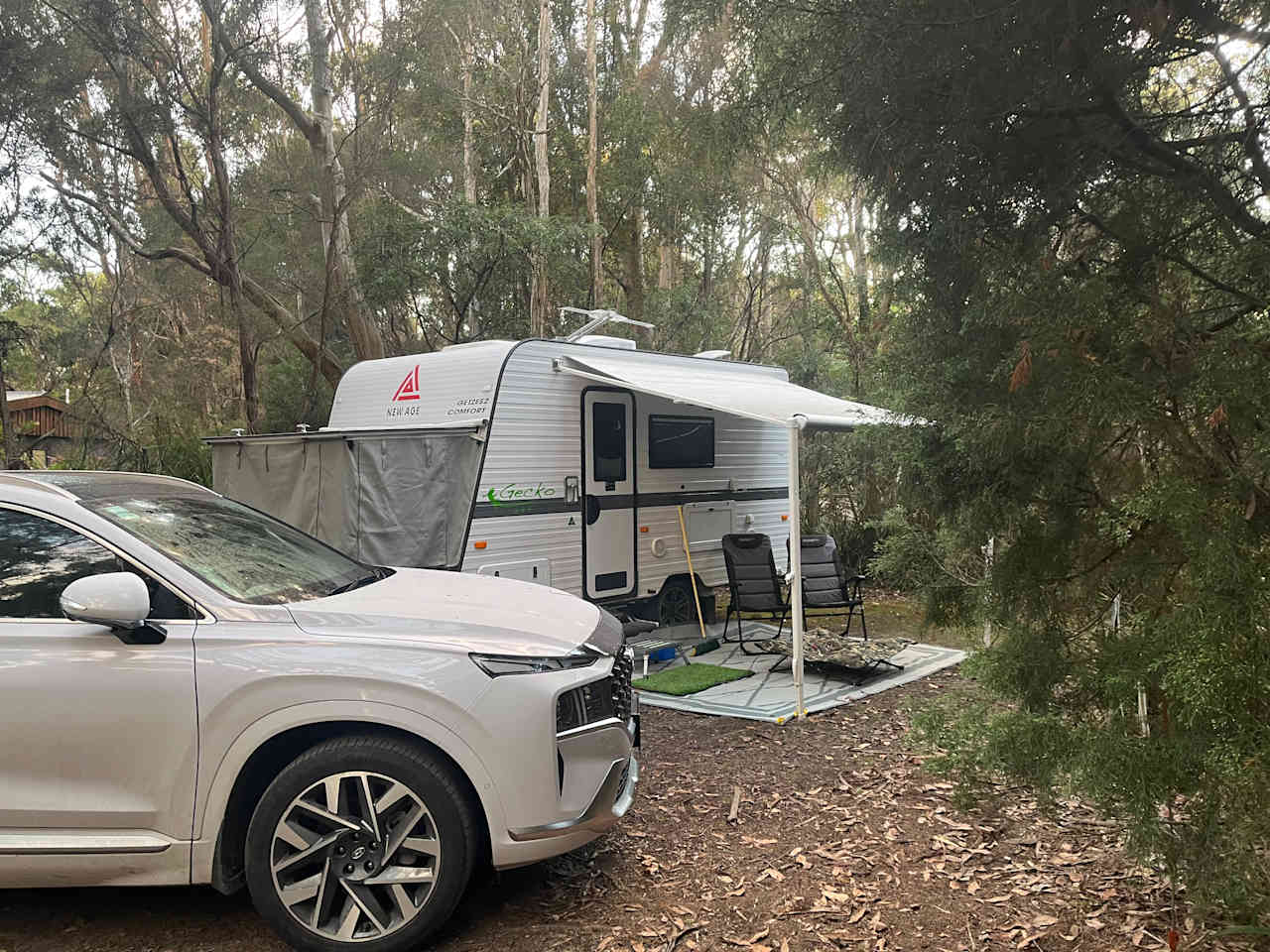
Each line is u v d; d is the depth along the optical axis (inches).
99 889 144.9
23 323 572.1
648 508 331.9
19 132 425.7
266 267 574.6
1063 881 142.9
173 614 125.7
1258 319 104.1
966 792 130.8
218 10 427.2
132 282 653.3
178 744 120.6
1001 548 129.5
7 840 119.3
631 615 337.1
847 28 119.4
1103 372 100.5
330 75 504.4
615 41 714.2
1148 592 113.9
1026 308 107.9
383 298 521.0
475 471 269.3
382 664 122.0
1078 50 104.8
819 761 204.2
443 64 554.9
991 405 112.6
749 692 262.8
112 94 447.8
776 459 398.3
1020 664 119.9
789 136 162.4
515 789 122.1
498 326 569.3
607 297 733.3
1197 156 110.2
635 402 324.5
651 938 127.6
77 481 146.8
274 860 121.6
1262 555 99.1
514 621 136.9
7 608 125.3
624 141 650.2
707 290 678.5
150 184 525.7
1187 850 104.3
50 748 119.9
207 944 126.8
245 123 497.0
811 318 637.9
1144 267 110.3
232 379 784.3
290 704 121.0
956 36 107.9
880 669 287.7
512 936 128.5
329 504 266.1
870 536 461.1
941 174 118.6
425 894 121.2
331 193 501.0
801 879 145.9
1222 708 91.8
